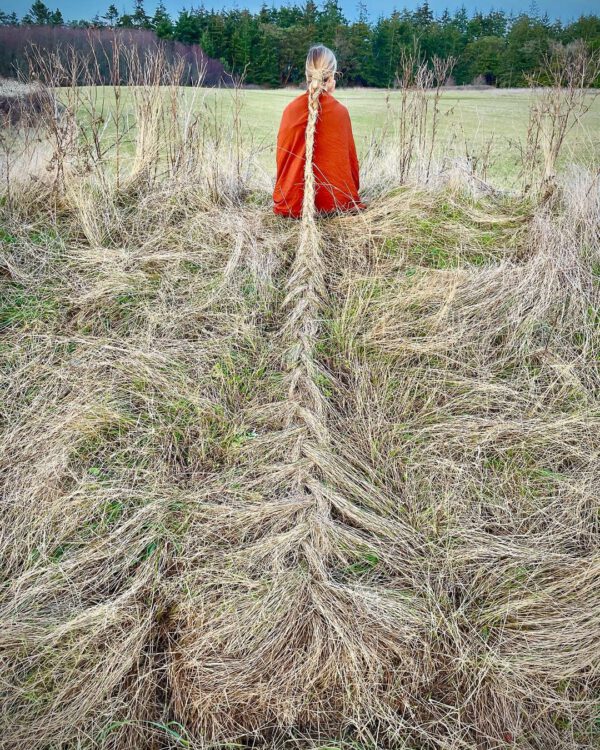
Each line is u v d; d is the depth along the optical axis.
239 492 2.47
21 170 3.97
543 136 4.26
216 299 3.25
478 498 2.52
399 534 2.37
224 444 2.66
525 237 3.68
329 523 2.33
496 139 5.95
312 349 3.02
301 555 2.28
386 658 2.04
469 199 4.02
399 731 1.92
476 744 1.91
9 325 3.10
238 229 3.69
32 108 3.98
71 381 2.84
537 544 2.37
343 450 2.63
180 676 2.01
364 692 1.96
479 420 2.76
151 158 4.17
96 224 3.67
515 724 1.95
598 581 2.22
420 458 2.65
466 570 2.30
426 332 3.13
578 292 3.29
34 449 2.57
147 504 2.42
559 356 3.00
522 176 4.41
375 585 2.21
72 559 2.26
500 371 2.99
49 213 3.77
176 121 4.25
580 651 2.07
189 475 2.57
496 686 2.02
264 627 2.07
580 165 4.23
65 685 1.96
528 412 2.81
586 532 2.39
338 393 2.90
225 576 2.21
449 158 4.52
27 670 1.99
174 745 1.88
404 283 3.37
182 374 2.89
